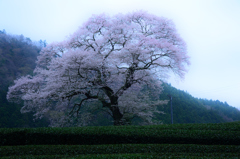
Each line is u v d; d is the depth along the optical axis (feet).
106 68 62.34
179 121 172.04
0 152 30.71
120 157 26.61
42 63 74.84
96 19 69.00
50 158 28.53
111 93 65.62
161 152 31.68
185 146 33.47
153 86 72.33
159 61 63.31
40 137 36.68
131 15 67.62
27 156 28.84
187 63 65.51
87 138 36.60
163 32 68.08
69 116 66.49
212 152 31.86
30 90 63.41
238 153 30.76
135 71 66.90
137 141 36.52
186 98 211.00
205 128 42.39
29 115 136.98
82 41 68.69
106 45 67.67
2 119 126.11
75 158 27.02
